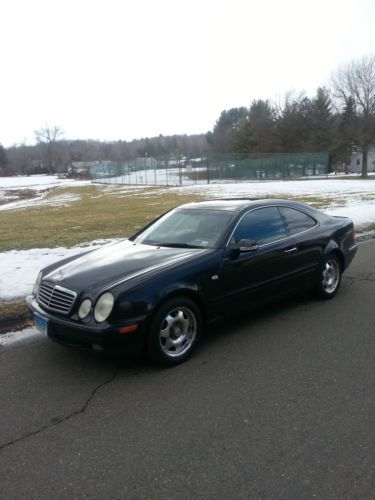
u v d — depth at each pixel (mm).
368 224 12539
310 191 27047
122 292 3611
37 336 4762
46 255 8625
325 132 62875
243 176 47188
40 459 2684
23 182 87688
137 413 3166
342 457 2594
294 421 2990
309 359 3980
